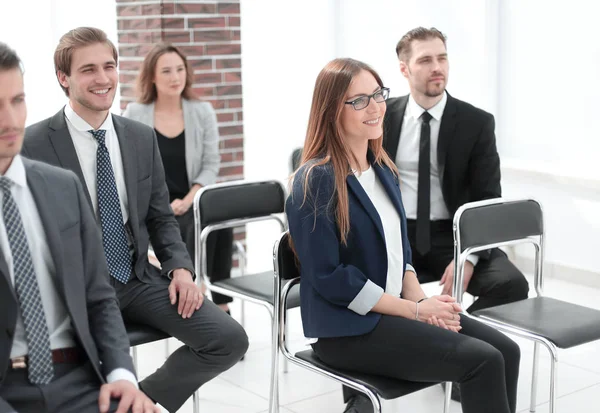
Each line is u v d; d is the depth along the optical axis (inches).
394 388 97.3
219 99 201.6
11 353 77.0
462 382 95.7
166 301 109.9
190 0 193.2
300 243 100.7
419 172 138.7
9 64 73.2
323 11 244.5
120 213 110.7
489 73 209.6
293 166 152.1
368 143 107.3
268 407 133.3
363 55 239.8
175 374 111.0
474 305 134.6
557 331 113.0
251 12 256.1
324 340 101.4
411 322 98.7
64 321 81.2
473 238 122.3
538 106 204.1
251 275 137.9
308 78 248.7
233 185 136.0
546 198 202.1
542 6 199.5
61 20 207.9
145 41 195.0
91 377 81.4
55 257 78.4
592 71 191.5
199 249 133.9
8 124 73.4
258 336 166.2
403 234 106.9
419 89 137.2
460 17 213.6
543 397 136.1
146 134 114.3
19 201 77.8
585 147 195.8
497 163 139.6
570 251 199.3
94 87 106.9
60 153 108.6
